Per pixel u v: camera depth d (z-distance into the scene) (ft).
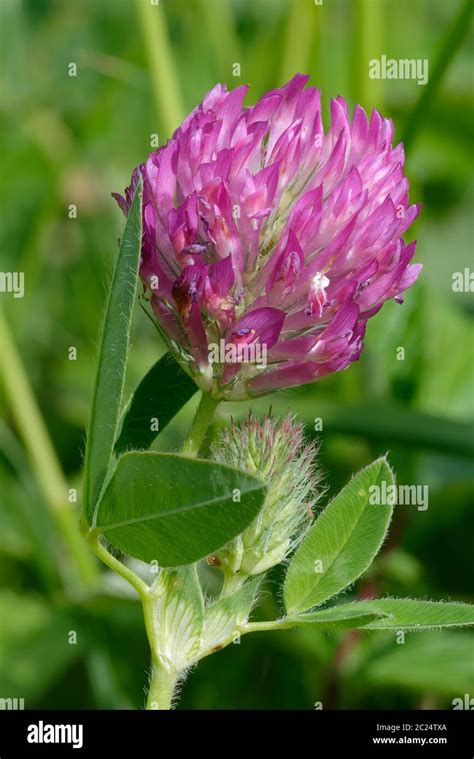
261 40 1.49
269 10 1.73
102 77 1.75
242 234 0.81
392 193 0.82
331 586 0.83
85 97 1.75
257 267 0.82
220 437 0.83
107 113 1.52
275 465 0.82
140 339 1.38
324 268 0.80
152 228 0.81
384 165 0.82
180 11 1.61
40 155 1.51
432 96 1.16
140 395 0.85
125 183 1.55
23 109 1.59
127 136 1.60
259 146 0.83
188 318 0.80
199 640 0.82
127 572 0.81
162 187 0.81
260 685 1.10
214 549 0.78
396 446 1.13
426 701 1.09
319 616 0.82
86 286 1.47
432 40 1.79
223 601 0.82
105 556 0.81
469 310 1.42
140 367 1.31
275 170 0.80
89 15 1.86
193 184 0.82
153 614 0.82
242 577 0.83
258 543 0.82
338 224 0.81
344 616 0.81
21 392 1.12
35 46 1.81
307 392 1.21
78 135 1.53
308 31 1.27
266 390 0.82
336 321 0.80
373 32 1.17
